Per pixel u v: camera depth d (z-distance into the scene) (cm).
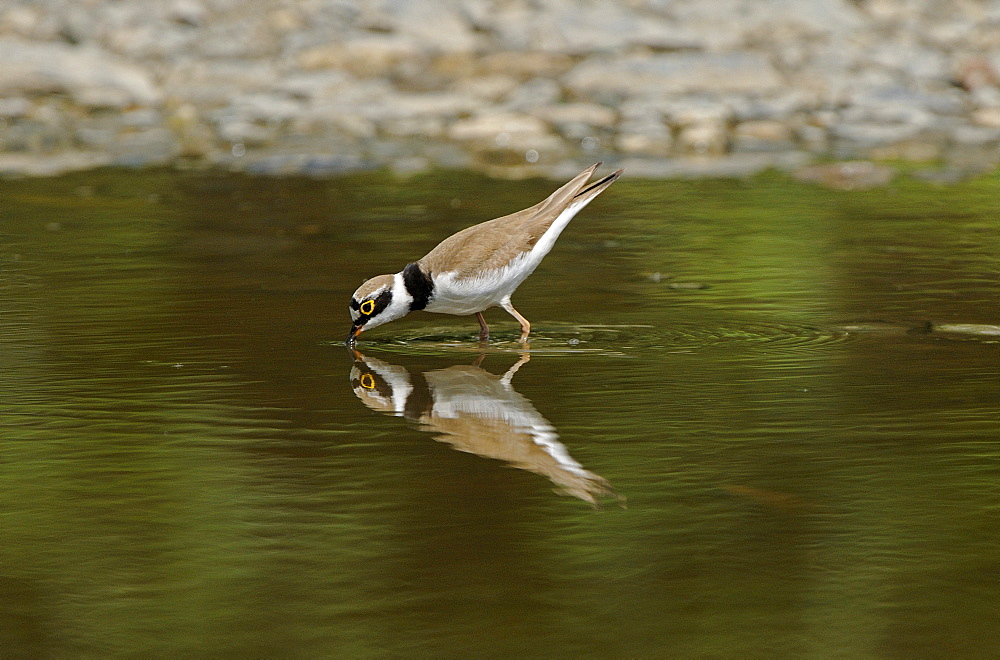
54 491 803
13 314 1284
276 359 1125
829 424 917
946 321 1238
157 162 2262
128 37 2870
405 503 778
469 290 1212
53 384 1037
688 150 2334
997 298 1330
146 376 1061
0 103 2617
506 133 2450
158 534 737
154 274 1471
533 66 2795
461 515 760
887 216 1781
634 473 824
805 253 1567
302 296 1363
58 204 1916
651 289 1409
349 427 923
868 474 817
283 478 821
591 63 2766
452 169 2186
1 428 923
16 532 741
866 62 2783
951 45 2866
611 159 2267
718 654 602
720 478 814
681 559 698
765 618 634
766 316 1275
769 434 897
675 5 3012
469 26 2973
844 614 637
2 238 1680
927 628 623
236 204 1911
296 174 2156
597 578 678
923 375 1044
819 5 2994
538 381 1049
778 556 700
